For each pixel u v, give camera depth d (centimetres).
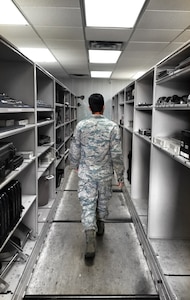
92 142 245
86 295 202
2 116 249
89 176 248
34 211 258
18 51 199
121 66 639
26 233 247
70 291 206
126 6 278
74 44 440
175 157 187
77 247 277
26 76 248
